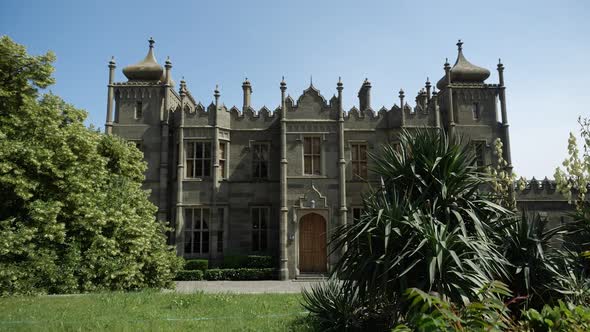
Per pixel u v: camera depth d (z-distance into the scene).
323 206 25.98
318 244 26.12
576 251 8.41
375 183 26.78
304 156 26.88
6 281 13.34
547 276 7.77
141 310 11.20
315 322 8.86
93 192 16.08
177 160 27.28
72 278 14.31
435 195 7.98
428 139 8.34
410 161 8.31
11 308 11.23
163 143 27.34
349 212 26.78
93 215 15.12
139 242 16.28
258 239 26.89
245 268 24.95
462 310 4.67
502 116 28.12
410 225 7.02
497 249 7.93
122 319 9.95
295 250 25.34
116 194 17.45
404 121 27.16
